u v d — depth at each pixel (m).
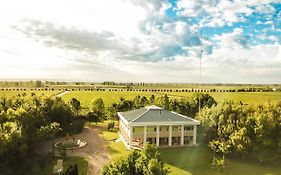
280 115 66.69
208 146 68.00
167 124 68.62
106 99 149.25
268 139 61.41
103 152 63.19
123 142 71.44
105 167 36.41
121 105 107.00
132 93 186.88
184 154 63.47
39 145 63.47
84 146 67.31
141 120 67.94
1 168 44.62
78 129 83.38
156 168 34.28
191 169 54.81
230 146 62.22
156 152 37.50
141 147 66.19
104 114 103.56
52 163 55.78
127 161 35.97
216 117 70.25
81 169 52.81
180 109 110.25
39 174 49.75
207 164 58.16
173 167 55.38
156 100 114.38
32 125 60.62
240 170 57.34
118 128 87.75
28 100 82.25
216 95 149.38
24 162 50.31
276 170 58.56
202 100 113.75
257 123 62.84
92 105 99.62
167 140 70.38
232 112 68.81
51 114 78.94
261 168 59.41
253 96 143.88
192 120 71.25
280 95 149.00
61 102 86.38
